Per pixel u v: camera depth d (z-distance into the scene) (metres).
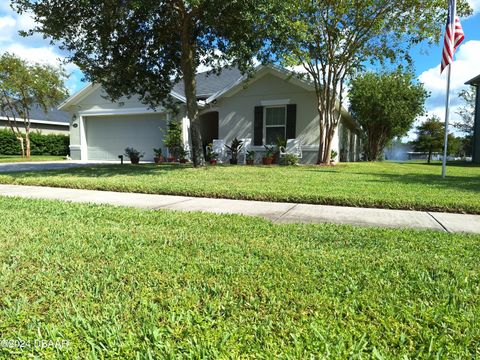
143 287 2.00
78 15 8.85
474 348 1.44
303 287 2.00
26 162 15.41
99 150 17.94
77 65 10.23
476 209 4.47
